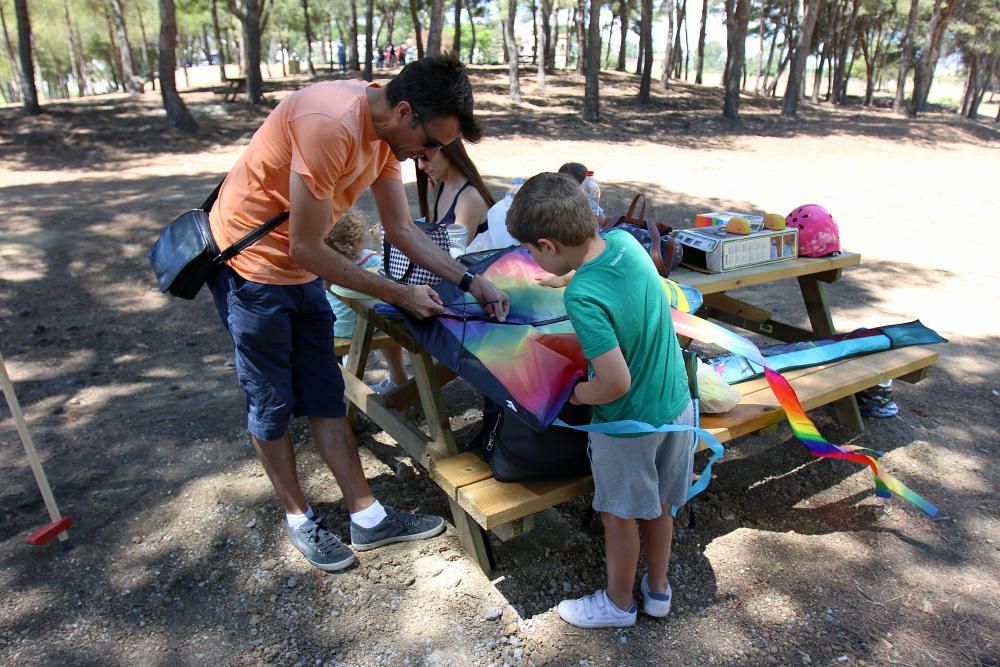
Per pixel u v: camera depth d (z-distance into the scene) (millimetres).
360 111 2084
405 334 2715
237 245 2262
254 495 3076
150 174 12469
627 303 2002
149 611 2426
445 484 2467
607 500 2191
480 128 2176
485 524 2230
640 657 2273
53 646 2268
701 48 38375
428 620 2404
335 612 2438
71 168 13711
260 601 2480
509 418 2391
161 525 2867
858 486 3227
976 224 9172
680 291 2898
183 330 5055
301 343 2512
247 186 2244
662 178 12438
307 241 2168
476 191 3627
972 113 43125
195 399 4000
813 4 25047
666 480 2236
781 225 3969
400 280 2887
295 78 32062
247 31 21969
